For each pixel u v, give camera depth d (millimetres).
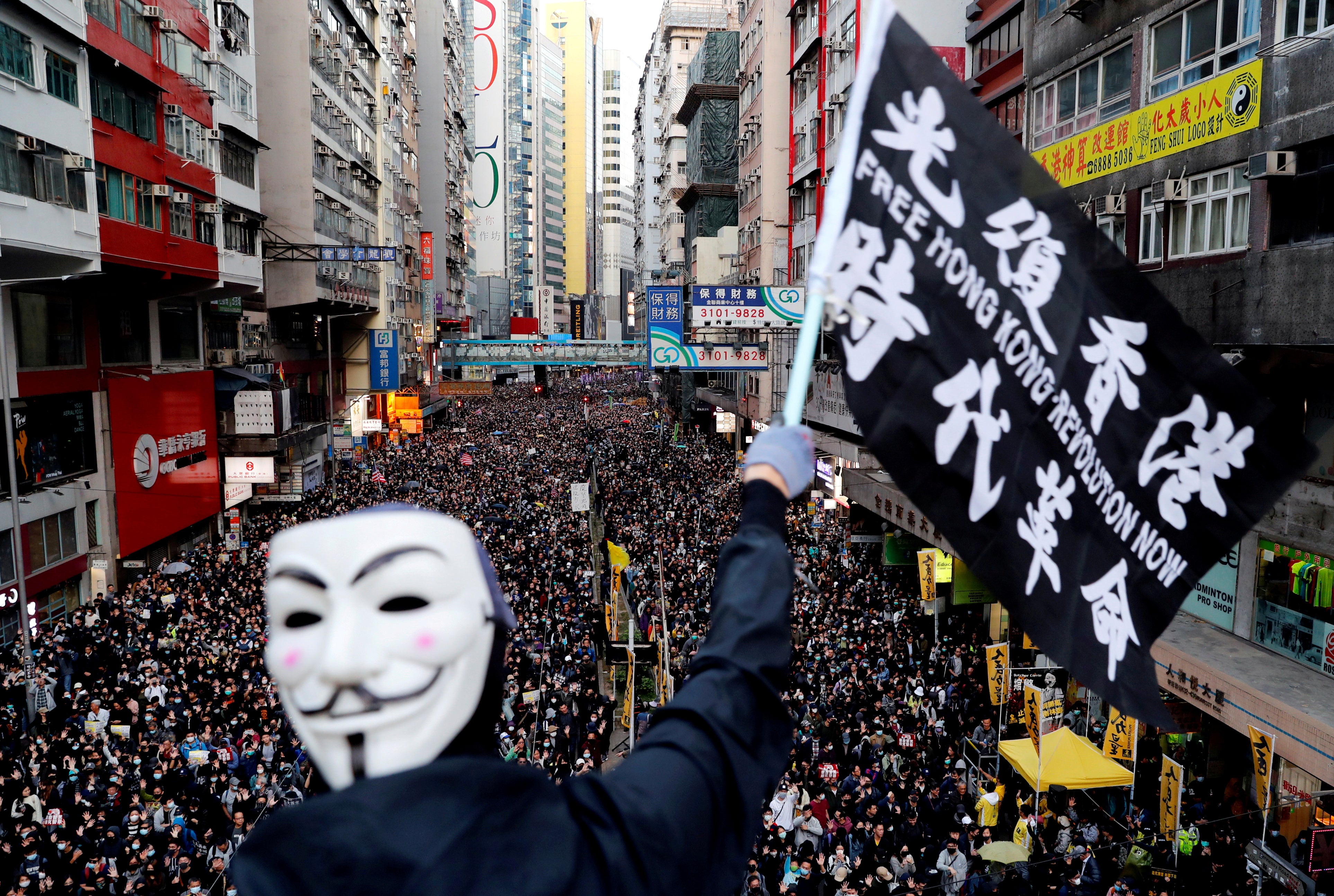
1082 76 18188
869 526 30156
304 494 38719
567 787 1206
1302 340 12859
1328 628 13555
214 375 35250
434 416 77000
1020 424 2727
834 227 2428
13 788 13664
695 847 1182
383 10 58781
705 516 35031
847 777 15578
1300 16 12883
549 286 166125
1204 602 16234
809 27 39969
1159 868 12391
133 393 29406
